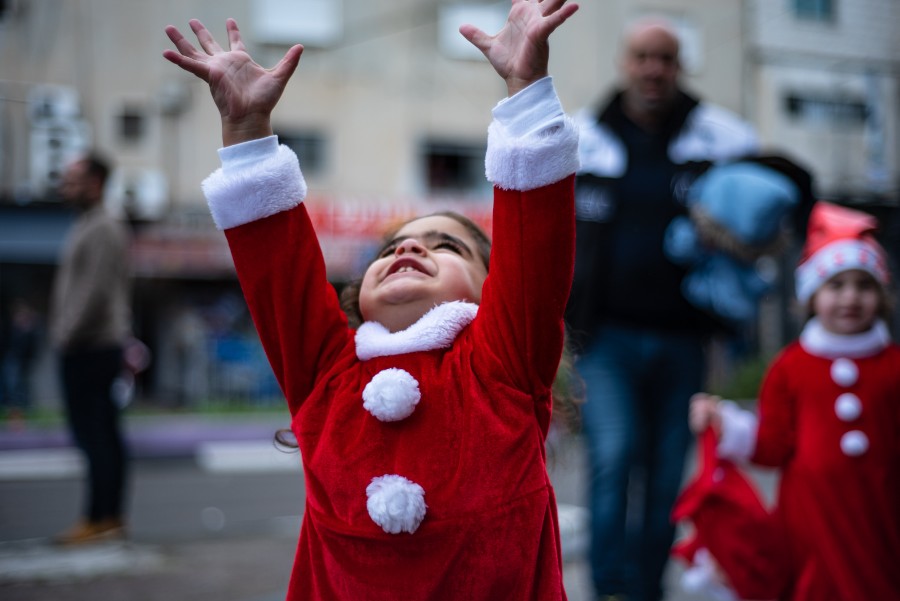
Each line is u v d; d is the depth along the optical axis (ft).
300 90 57.36
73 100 52.95
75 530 17.29
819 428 10.71
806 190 12.97
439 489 5.85
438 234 6.98
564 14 5.90
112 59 53.78
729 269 12.60
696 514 10.86
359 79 58.23
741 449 10.97
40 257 51.70
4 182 51.70
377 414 5.98
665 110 13.16
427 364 6.21
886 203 53.01
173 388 54.39
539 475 6.01
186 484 28.19
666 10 58.44
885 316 11.21
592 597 11.96
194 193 54.60
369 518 5.88
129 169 53.88
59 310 16.85
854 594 10.24
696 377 12.66
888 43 59.16
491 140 6.11
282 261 6.41
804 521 10.57
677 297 12.44
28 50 52.60
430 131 59.11
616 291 12.43
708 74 58.70
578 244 12.64
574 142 6.03
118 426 17.38
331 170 57.93
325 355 6.49
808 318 11.53
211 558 16.88
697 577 10.93
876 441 10.59
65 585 14.67
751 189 12.28
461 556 5.77
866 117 58.44
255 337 54.90
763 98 58.80
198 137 54.65
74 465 32.27
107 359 16.84
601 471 12.00
